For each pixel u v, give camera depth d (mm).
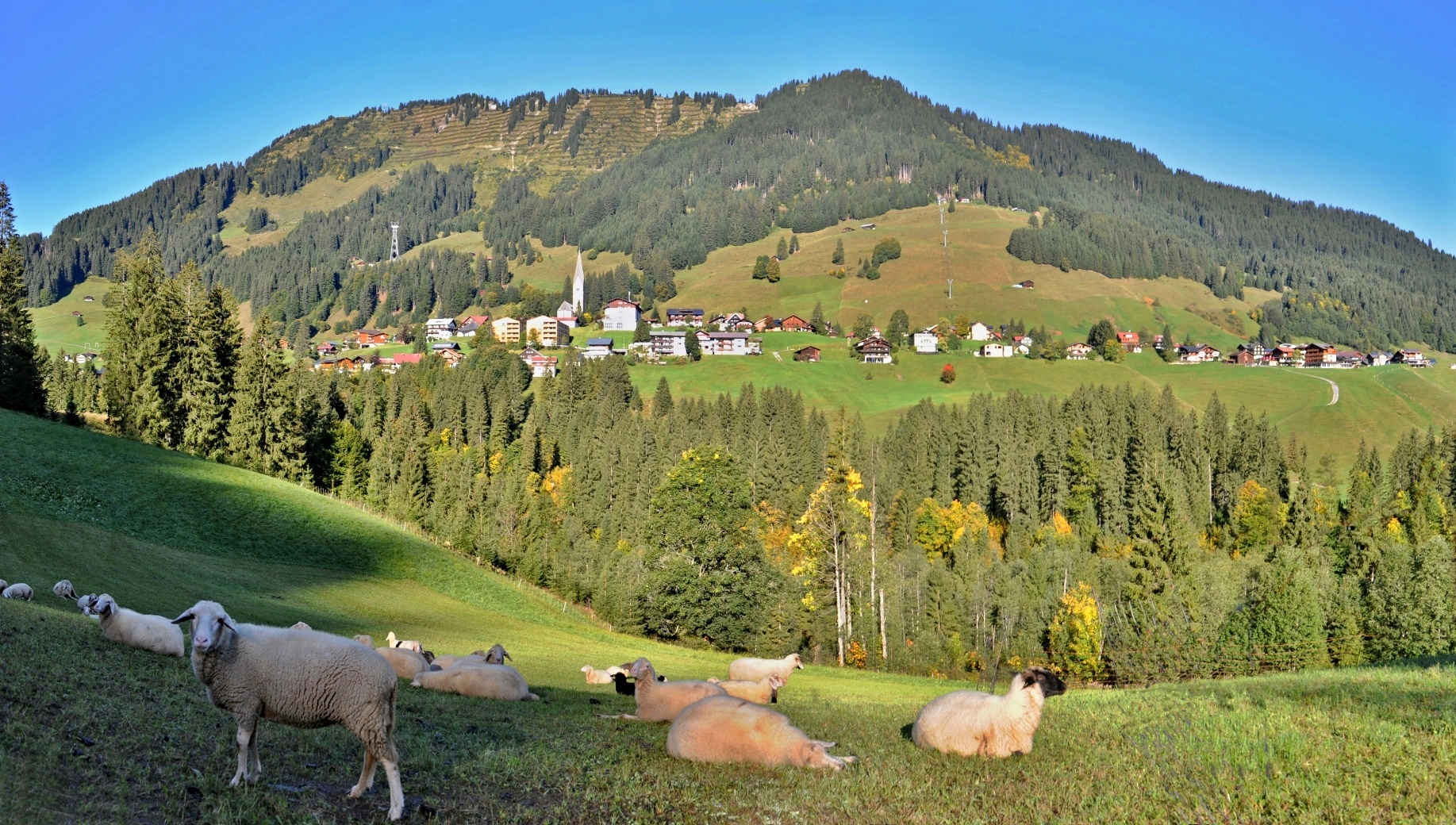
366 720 10039
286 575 50688
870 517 74375
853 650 67812
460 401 166375
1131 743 14383
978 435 134375
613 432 141375
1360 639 61250
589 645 48375
